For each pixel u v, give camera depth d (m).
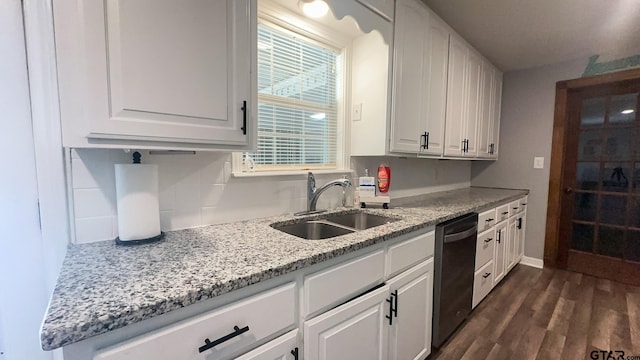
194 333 0.70
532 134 3.18
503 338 1.88
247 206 1.45
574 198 3.02
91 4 0.72
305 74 1.78
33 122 0.94
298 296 0.93
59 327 0.52
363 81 1.91
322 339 0.99
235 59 1.01
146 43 0.81
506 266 2.75
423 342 1.59
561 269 3.09
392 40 1.76
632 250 2.71
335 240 1.11
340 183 1.68
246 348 0.80
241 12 1.02
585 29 2.27
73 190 0.98
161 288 0.68
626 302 2.34
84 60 0.73
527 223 3.26
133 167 0.99
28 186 0.96
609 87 2.78
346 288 1.09
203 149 0.97
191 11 0.89
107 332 0.59
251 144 1.09
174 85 0.87
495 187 3.46
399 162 2.50
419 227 1.46
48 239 0.96
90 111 0.74
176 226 1.22
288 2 1.53
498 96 3.26
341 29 1.83
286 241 1.08
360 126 1.94
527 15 2.08
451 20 2.19
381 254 1.25
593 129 2.88
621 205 2.75
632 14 2.03
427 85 2.07
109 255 0.90
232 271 0.79
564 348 1.78
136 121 0.81
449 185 3.26
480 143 2.92
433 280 1.66
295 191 1.66
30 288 0.98
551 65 3.04
